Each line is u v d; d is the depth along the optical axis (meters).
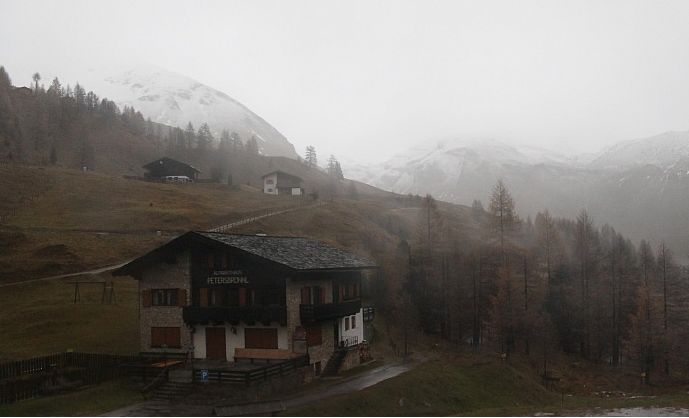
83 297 63.44
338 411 35.69
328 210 134.00
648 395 62.75
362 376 46.81
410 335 73.31
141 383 40.31
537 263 82.12
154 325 47.41
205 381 38.19
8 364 37.41
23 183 117.81
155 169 166.75
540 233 86.62
